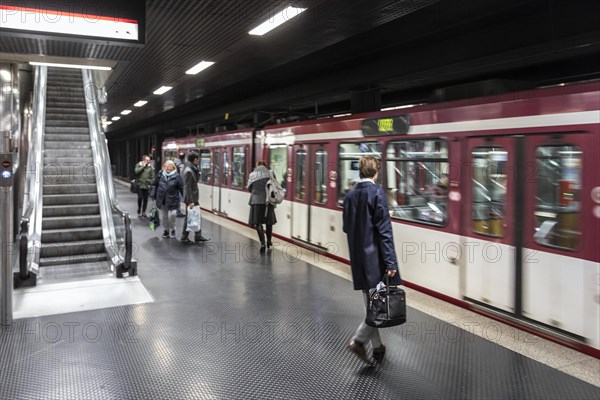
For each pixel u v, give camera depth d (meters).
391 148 6.88
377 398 3.59
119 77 12.63
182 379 3.85
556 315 4.55
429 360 4.25
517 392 3.67
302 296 6.22
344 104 17.83
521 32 7.55
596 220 4.20
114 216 8.85
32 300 5.80
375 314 3.96
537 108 4.73
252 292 6.38
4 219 4.91
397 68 10.13
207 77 12.55
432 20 7.77
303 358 4.30
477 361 4.21
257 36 8.25
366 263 4.01
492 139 5.23
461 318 5.30
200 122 24.33
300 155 9.59
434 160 6.06
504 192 5.07
